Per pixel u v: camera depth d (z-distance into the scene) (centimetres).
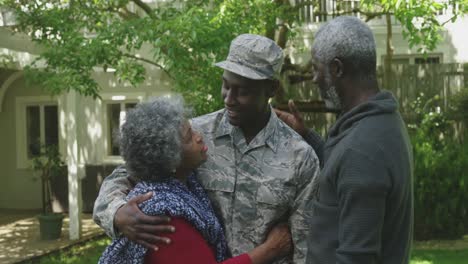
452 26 996
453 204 745
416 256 665
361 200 184
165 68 660
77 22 687
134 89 1017
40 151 1015
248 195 238
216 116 250
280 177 236
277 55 231
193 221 204
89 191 1048
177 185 214
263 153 239
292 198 237
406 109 923
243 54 228
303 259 235
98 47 602
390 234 193
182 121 214
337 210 194
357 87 199
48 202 949
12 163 1102
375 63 201
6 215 1030
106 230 207
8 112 1100
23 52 800
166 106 211
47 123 1095
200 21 550
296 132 254
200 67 587
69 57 639
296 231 236
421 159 759
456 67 909
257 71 228
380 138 188
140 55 848
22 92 1090
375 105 194
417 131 852
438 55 1015
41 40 697
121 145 210
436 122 884
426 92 919
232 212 239
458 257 656
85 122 1052
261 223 237
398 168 188
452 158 782
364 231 183
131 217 197
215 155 242
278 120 247
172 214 200
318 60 202
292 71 882
